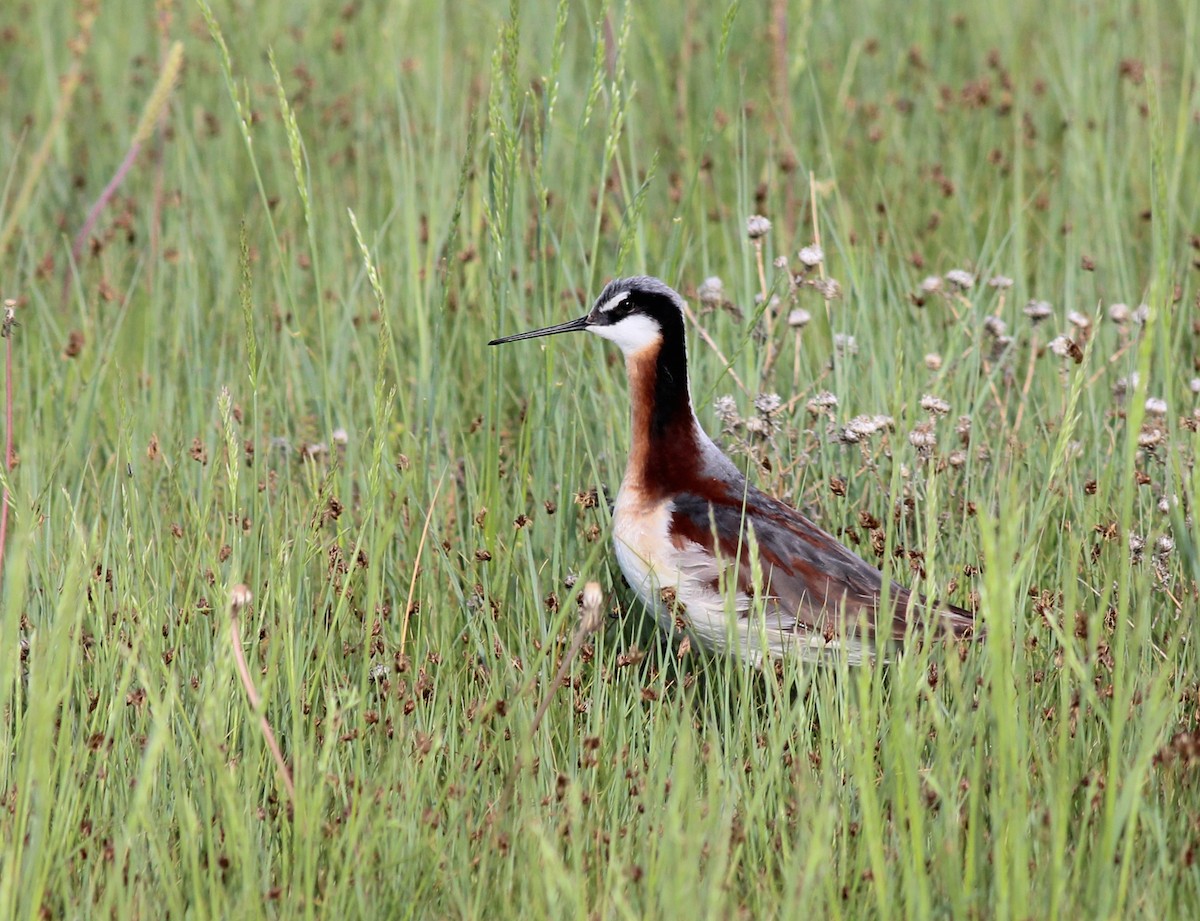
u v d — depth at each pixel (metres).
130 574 10.20
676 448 10.94
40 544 10.56
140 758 8.95
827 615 10.34
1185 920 7.77
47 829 7.80
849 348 12.59
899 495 11.32
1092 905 7.38
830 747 8.98
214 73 19.16
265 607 9.73
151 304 14.73
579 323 11.20
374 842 7.80
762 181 15.80
